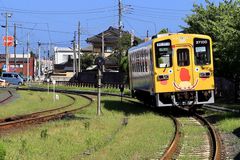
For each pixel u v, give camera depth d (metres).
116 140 24.56
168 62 38.53
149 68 40.16
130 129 29.20
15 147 21.77
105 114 40.62
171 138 25.12
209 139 24.98
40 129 29.12
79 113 42.00
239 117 33.94
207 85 38.84
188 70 38.56
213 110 41.75
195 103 38.94
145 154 20.45
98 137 25.36
